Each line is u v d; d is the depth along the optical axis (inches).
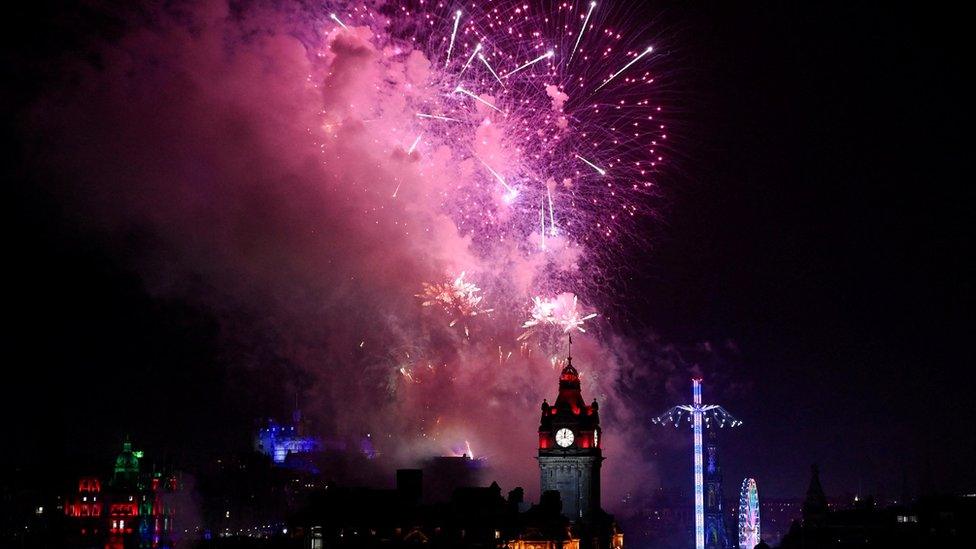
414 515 7062.0
